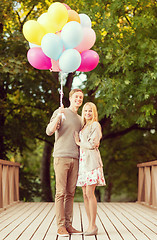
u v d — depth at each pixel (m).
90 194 4.57
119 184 16.34
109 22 8.83
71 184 4.67
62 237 4.39
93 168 4.50
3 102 10.64
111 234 4.62
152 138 15.62
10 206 7.99
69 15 4.74
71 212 4.71
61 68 4.55
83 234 4.60
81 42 4.63
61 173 4.54
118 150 16.08
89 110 4.70
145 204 8.34
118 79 8.93
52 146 12.77
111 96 8.80
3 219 6.01
